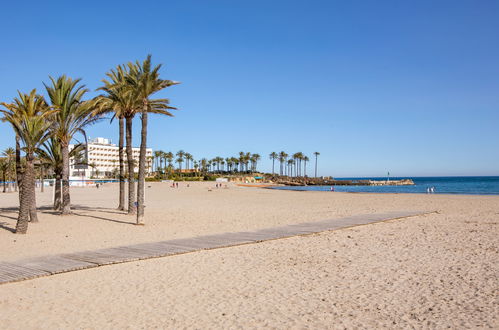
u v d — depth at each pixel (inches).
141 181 753.6
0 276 347.9
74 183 3523.6
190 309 267.3
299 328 231.5
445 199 1520.7
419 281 333.7
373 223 738.8
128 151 933.2
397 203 1321.4
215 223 767.7
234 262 414.3
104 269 383.9
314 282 333.7
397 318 245.9
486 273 354.9
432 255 440.5
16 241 551.2
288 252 466.6
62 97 816.9
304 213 976.3
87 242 541.3
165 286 324.8
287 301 282.8
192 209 1127.6
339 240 549.6
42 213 958.4
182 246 500.4
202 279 346.0
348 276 352.5
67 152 888.3
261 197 1888.5
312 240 552.4
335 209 1096.2
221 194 2245.3
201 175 7367.1
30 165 641.0
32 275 350.6
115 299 290.5
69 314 259.0
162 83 762.8
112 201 1503.4
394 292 302.5
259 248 493.4
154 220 825.5
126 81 824.3
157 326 237.0
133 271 375.9
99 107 860.6
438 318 244.5
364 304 274.5
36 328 234.8
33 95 653.3
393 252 460.8
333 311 260.4
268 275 358.6
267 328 232.1
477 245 497.0
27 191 634.8
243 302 281.4
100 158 6338.6
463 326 230.5
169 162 6904.5
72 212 951.6
